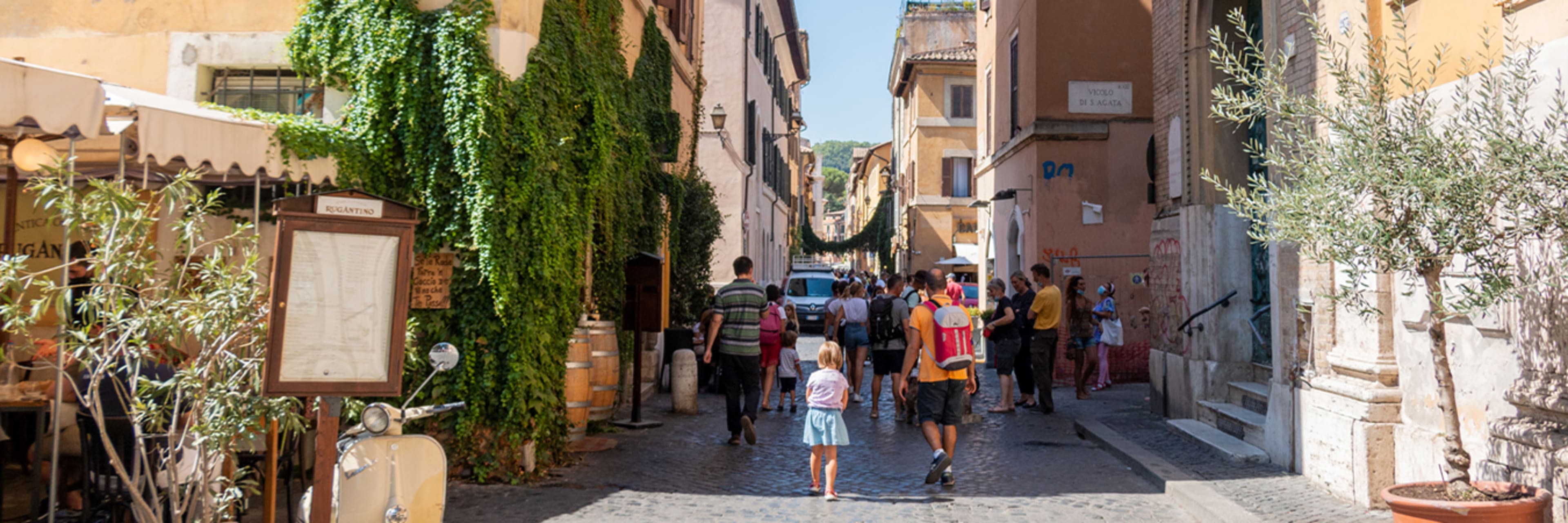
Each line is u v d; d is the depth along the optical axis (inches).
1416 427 266.7
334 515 201.0
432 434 313.3
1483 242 196.7
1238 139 422.6
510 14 309.9
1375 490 271.4
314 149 288.7
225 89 342.3
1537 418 221.6
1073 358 572.1
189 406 201.2
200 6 338.3
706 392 606.2
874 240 1911.9
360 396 193.6
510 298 306.3
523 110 310.5
